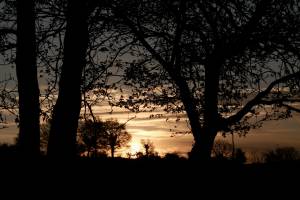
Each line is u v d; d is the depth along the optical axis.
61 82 13.05
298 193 14.12
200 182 14.02
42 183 11.77
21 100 12.62
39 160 12.42
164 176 14.21
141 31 15.12
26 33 12.67
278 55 14.84
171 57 16.11
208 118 15.94
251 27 13.55
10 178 11.66
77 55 13.02
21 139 12.52
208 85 15.84
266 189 14.27
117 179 13.36
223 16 13.09
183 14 13.59
